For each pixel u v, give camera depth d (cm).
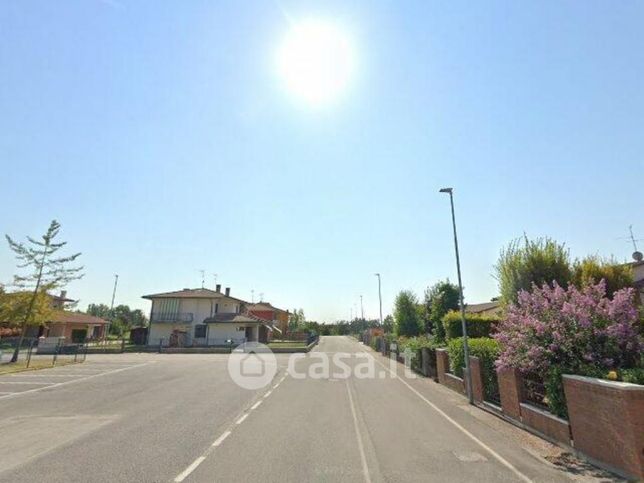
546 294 991
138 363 2852
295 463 724
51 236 3083
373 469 694
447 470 689
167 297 5119
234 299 5594
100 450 802
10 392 1600
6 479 642
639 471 615
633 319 883
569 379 796
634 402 636
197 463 723
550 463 727
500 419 1099
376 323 9650
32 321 3069
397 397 1461
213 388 1681
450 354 1720
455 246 1548
